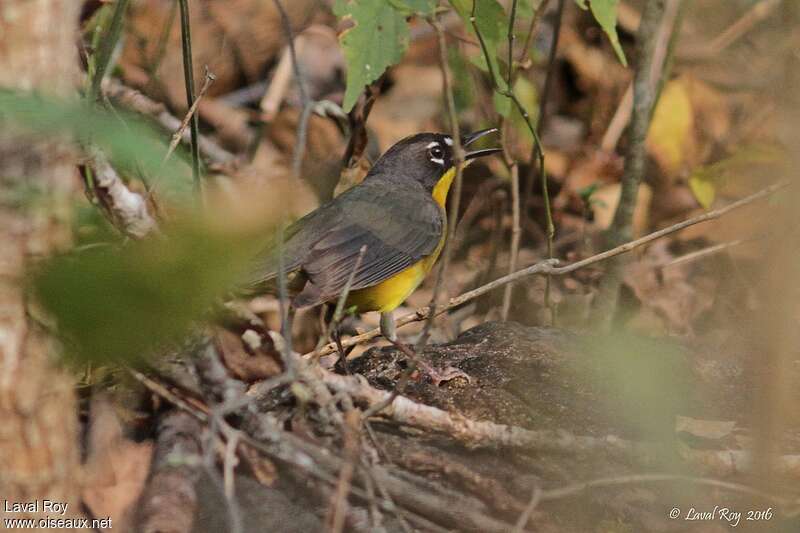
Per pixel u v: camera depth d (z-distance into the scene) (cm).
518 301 1460
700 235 1605
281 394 824
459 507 777
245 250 420
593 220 1666
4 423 661
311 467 759
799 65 690
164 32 1374
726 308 1455
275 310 1250
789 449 877
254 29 1700
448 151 1270
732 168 1562
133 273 409
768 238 582
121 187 682
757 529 786
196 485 756
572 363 1015
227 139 1612
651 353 794
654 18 1312
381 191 1159
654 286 1513
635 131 1341
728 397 1011
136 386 798
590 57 1830
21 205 611
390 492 770
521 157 1677
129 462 767
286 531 747
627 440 870
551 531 802
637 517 814
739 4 1719
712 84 1738
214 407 746
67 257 427
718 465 847
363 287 1059
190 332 709
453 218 793
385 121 1750
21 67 604
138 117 488
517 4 1233
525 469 850
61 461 689
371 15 1058
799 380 906
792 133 560
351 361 1083
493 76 1143
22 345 650
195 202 477
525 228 1630
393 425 852
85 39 1152
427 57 1834
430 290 1512
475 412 944
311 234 1066
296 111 1614
